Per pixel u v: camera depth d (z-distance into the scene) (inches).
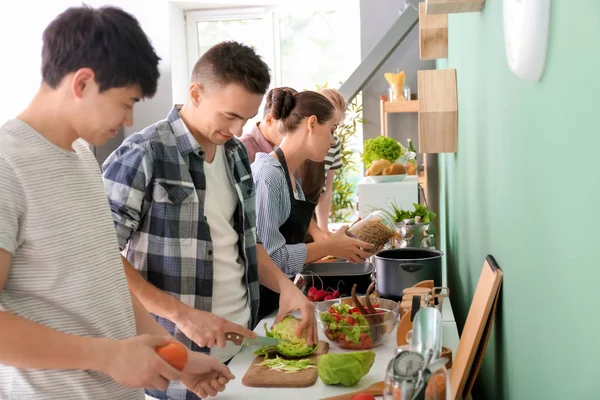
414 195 140.7
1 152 44.8
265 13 227.5
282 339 70.0
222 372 56.2
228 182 75.8
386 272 90.5
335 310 76.3
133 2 213.6
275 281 79.7
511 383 57.9
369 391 58.3
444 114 104.3
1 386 48.1
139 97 47.6
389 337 76.8
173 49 218.5
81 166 50.2
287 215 94.3
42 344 43.7
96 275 49.9
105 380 50.2
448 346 72.6
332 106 94.8
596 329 32.0
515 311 55.0
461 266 105.8
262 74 66.7
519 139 50.8
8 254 44.1
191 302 70.2
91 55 44.4
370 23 198.7
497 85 61.6
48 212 46.2
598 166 30.3
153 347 46.6
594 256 31.8
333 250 93.4
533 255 46.9
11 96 173.2
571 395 37.3
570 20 34.6
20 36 173.0
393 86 180.1
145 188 67.4
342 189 219.6
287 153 94.7
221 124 68.1
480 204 78.1
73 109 46.3
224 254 74.0
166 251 69.2
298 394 60.6
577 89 33.7
